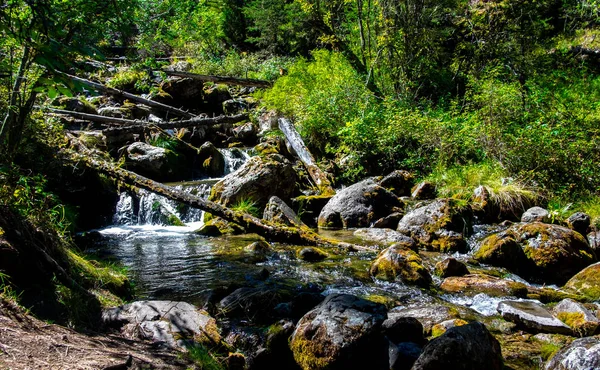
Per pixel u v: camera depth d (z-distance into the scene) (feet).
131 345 10.52
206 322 12.42
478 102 39.50
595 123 32.45
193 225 29.94
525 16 52.26
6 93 17.46
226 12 80.69
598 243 22.30
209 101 56.29
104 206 30.63
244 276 18.80
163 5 15.20
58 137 28.66
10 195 12.88
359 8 49.85
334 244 24.04
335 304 12.41
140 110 47.26
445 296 17.25
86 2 10.64
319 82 47.24
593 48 52.75
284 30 75.15
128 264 20.77
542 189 29.45
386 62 49.03
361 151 38.17
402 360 11.21
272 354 12.35
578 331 13.58
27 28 6.84
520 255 21.09
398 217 27.78
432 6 48.96
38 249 12.23
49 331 9.79
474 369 10.53
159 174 36.11
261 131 46.88
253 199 29.94
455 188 31.53
